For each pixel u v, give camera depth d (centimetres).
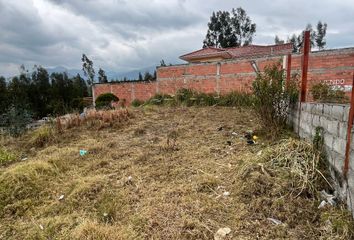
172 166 298
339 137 191
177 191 233
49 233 182
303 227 169
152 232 176
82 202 224
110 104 989
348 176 171
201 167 289
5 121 527
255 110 417
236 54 1390
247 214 190
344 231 154
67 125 528
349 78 620
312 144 249
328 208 181
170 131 467
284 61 700
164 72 1052
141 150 368
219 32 3119
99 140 434
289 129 385
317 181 209
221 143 377
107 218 198
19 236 185
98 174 286
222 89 888
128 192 238
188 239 168
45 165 294
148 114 649
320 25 2873
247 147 345
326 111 223
